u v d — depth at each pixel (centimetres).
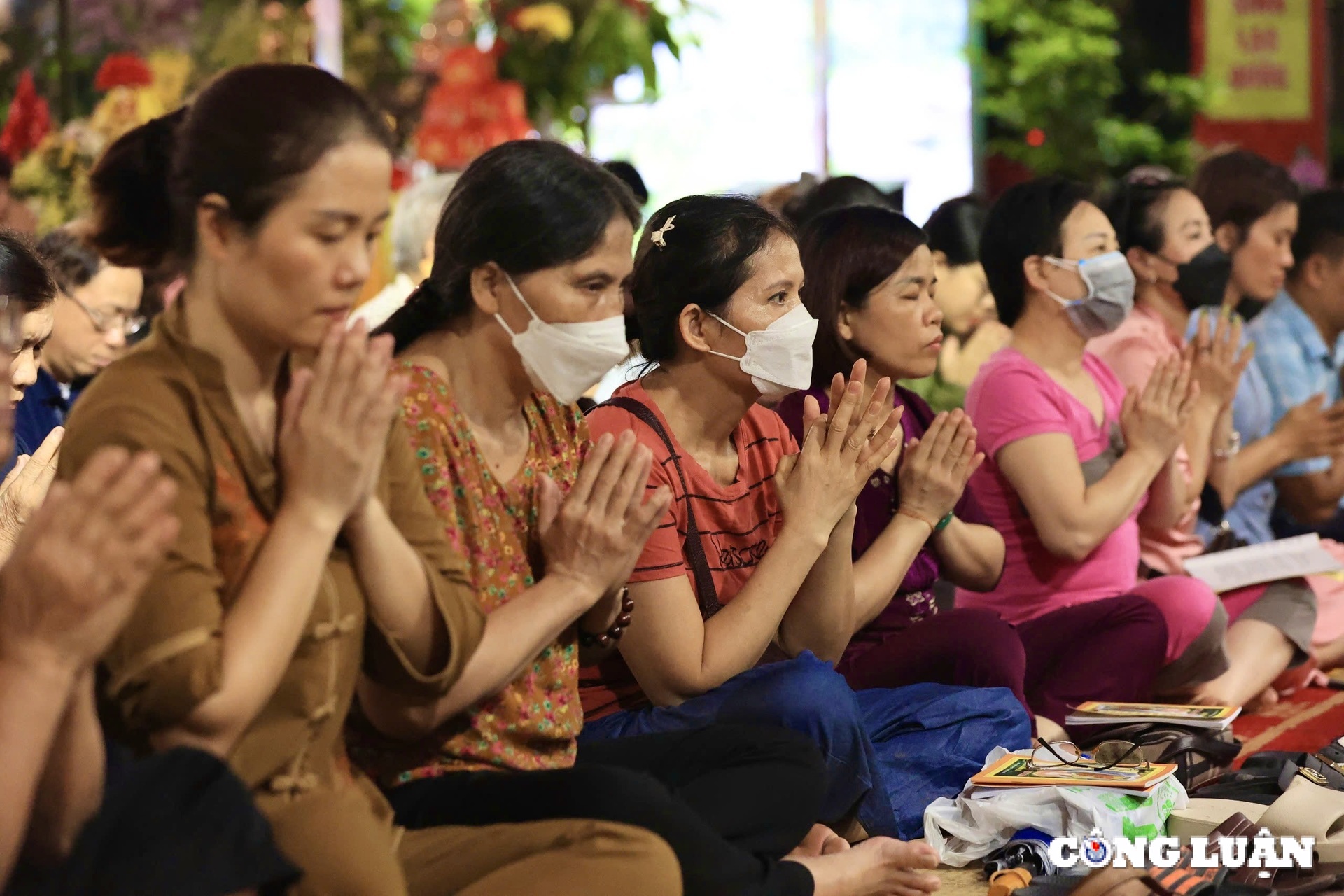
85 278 475
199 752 221
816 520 361
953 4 1203
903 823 382
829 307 438
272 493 244
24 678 204
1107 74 1264
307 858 237
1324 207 711
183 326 245
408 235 610
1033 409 504
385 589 256
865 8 1194
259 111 235
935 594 586
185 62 784
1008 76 1248
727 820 308
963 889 354
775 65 1171
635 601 348
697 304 369
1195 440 584
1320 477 692
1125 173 1271
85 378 485
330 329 243
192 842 214
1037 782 370
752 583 359
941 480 419
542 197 292
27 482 330
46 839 222
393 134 259
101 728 234
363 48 902
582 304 296
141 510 204
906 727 398
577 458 327
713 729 328
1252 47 1191
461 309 304
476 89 846
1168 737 422
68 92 782
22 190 676
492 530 300
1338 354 747
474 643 271
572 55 928
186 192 239
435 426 290
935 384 661
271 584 233
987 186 1328
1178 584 504
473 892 253
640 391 382
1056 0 1264
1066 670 480
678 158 1166
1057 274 516
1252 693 545
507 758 296
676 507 365
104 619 206
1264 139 1198
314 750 250
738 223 370
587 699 371
